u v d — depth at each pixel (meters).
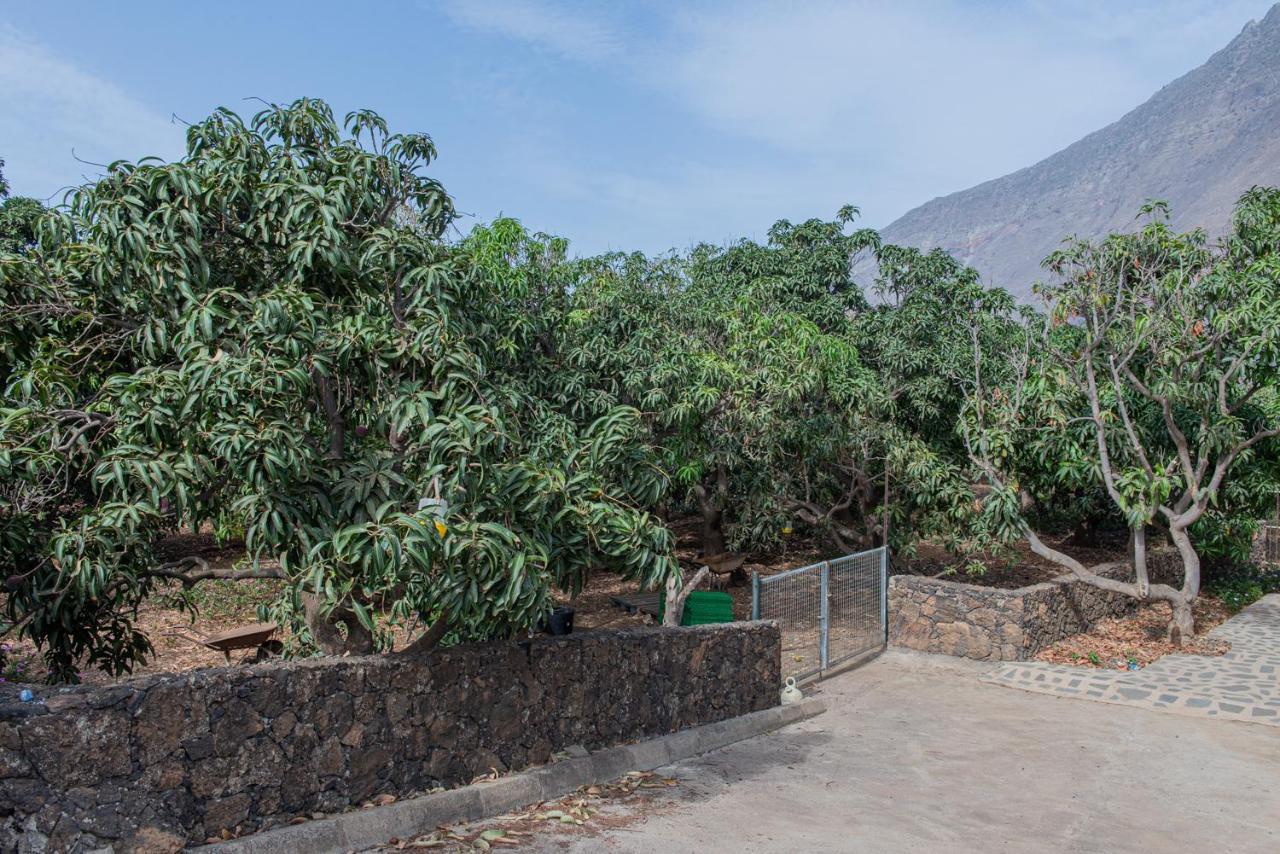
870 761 7.41
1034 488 14.91
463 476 4.89
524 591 5.05
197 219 5.25
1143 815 6.25
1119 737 8.20
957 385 14.54
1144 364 12.55
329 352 5.27
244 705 4.75
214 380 4.64
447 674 5.79
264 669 4.89
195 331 5.02
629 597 14.09
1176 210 191.00
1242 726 8.55
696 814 5.95
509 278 9.95
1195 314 11.09
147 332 5.21
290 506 4.79
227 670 4.79
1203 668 10.48
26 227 15.00
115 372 5.89
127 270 5.23
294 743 4.95
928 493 13.28
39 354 5.48
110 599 6.06
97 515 4.64
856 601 11.40
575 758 6.55
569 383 10.59
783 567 16.98
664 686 7.54
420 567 4.56
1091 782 6.95
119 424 5.04
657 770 6.94
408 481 5.10
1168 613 13.54
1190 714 8.96
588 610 13.63
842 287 17.61
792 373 11.75
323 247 5.36
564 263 11.88
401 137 6.18
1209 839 5.84
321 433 5.95
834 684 10.19
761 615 9.69
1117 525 19.50
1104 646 11.55
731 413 11.95
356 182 5.79
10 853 3.87
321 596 5.45
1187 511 11.48
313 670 5.06
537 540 5.34
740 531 14.84
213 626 11.48
